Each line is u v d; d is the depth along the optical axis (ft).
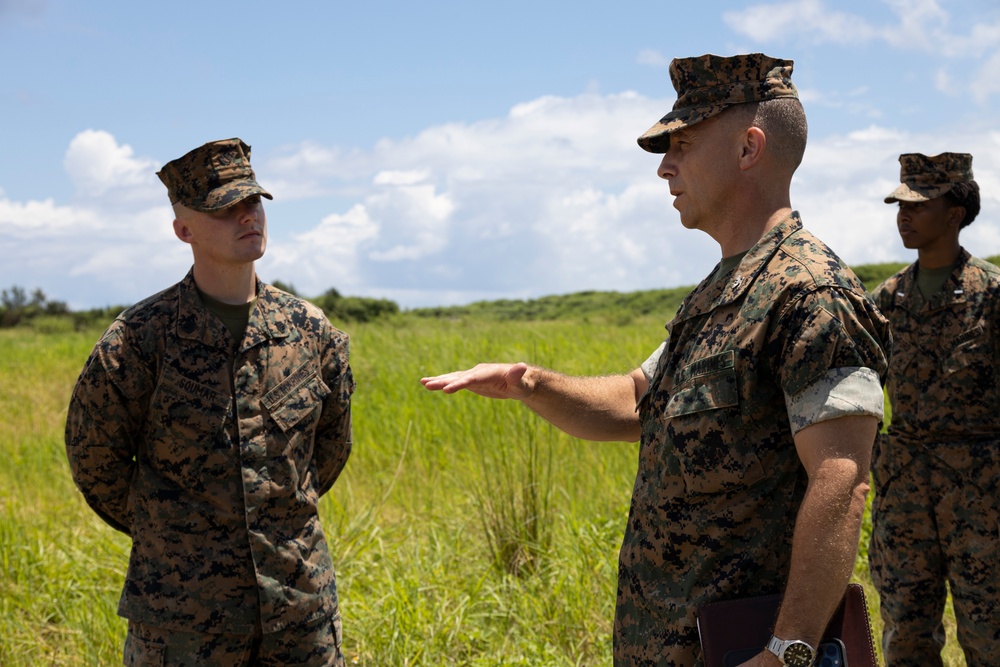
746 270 6.98
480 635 13.88
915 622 12.57
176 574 9.09
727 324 6.91
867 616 6.66
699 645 6.77
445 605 14.28
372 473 23.35
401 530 18.60
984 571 12.03
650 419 7.49
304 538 9.59
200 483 9.22
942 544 12.43
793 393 6.46
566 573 15.60
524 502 17.83
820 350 6.36
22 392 38.42
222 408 9.27
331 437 10.48
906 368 12.70
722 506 6.81
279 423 9.48
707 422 6.82
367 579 15.75
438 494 21.20
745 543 6.73
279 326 9.73
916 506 12.53
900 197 12.53
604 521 17.49
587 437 9.16
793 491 6.77
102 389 9.18
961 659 13.87
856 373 6.35
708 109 7.18
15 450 27.68
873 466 13.16
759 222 7.25
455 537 17.62
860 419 6.31
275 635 9.27
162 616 9.02
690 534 6.90
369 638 13.52
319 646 9.51
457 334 38.73
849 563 6.22
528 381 8.86
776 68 7.23
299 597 9.37
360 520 18.19
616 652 7.41
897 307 12.96
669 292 116.26
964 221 12.77
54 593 16.03
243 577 9.14
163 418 9.23
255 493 9.26
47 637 15.05
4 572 16.53
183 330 9.36
